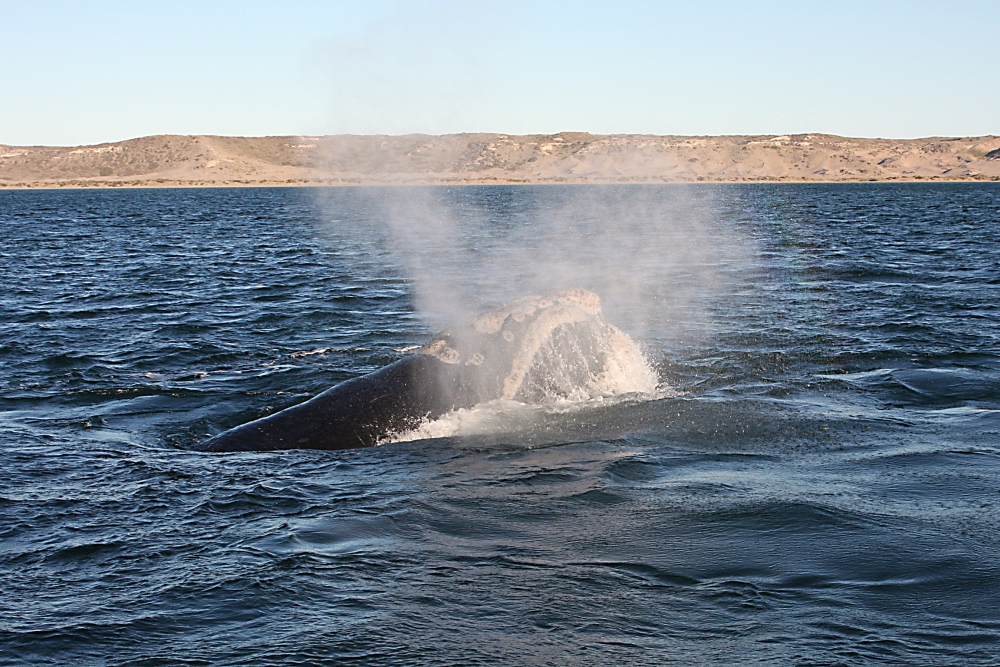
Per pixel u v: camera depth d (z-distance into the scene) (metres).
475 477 8.68
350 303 21.84
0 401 12.58
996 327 16.73
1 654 5.58
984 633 5.52
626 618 5.81
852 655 5.30
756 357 14.16
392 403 10.28
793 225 51.62
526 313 10.92
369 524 7.55
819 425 10.21
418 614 5.93
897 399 11.42
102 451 10.06
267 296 23.27
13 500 8.40
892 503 7.68
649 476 8.59
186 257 35.16
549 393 10.73
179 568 6.79
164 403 12.38
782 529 7.16
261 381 13.66
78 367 14.89
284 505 8.09
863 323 17.42
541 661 5.33
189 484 8.76
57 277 28.22
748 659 5.29
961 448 9.30
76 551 7.19
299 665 5.37
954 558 6.55
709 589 6.19
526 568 6.58
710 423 10.27
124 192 163.12
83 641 5.73
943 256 31.48
